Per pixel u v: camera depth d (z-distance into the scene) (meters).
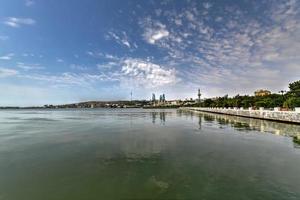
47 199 10.06
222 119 57.91
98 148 20.55
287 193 10.23
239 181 11.72
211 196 10.01
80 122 53.53
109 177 12.65
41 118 74.38
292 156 16.70
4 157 17.42
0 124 48.66
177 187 11.07
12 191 10.94
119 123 49.03
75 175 13.08
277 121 43.66
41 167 14.70
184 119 60.81
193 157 16.72
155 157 16.92
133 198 9.98
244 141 23.28
